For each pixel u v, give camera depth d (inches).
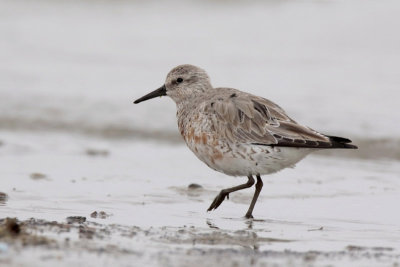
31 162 570.3
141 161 585.3
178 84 487.2
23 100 743.7
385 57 858.1
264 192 491.5
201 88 483.8
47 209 426.3
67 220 390.3
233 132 422.3
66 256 307.0
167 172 549.0
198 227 390.6
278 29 976.9
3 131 676.1
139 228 376.8
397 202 462.3
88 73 834.2
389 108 692.1
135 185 504.1
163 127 685.9
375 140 621.6
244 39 939.3
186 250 331.6
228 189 433.7
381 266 316.5
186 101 483.8
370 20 964.6
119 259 308.5
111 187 495.5
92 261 302.8
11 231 336.5
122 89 775.7
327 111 684.1
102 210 429.1
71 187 491.5
